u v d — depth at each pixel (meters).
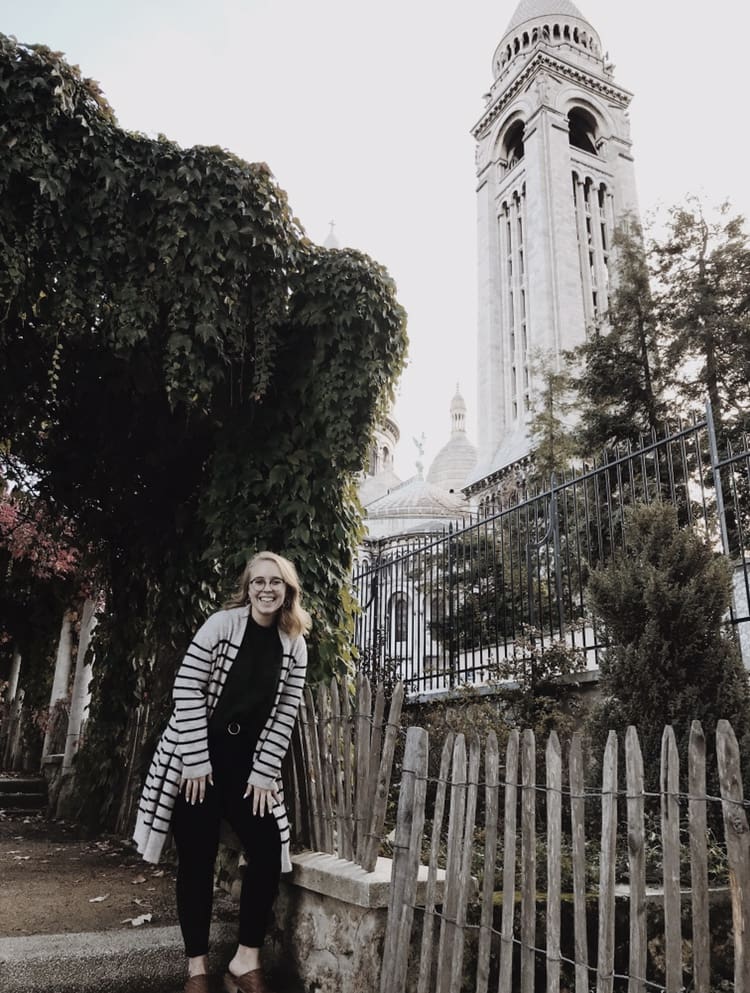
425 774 3.19
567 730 5.54
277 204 5.04
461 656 8.31
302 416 5.21
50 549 9.26
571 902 3.49
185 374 4.84
